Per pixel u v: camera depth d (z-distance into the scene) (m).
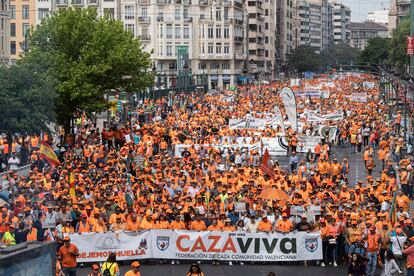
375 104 144.75
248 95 162.75
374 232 39.41
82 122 99.75
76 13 90.38
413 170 60.66
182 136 84.31
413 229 41.53
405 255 39.91
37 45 89.62
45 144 55.09
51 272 18.88
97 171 58.97
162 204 45.16
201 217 42.56
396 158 79.88
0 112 72.56
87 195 48.41
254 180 53.50
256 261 41.66
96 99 89.56
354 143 90.69
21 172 62.97
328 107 132.75
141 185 50.50
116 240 40.81
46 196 44.22
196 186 52.69
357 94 158.75
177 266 41.06
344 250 41.53
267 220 41.69
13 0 199.38
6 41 144.75
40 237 39.81
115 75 92.19
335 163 63.81
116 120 114.12
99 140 82.81
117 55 90.19
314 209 44.69
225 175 55.84
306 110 115.19
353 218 40.88
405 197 48.06
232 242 41.47
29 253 18.03
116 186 50.44
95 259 40.50
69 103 88.31
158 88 183.00
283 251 41.44
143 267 40.75
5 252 17.78
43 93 75.06
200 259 41.56
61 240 38.09
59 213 41.03
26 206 42.91
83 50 88.81
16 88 73.19
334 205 44.25
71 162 61.22
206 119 103.62
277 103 133.62
